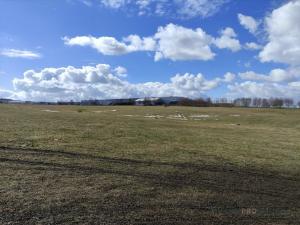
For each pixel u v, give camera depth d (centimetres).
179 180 1029
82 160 1194
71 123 2516
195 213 782
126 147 1527
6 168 1032
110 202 808
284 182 1102
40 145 1436
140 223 707
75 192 856
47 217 703
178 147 1630
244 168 1255
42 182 919
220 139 2127
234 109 8150
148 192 898
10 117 2894
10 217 691
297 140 2434
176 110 7488
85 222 691
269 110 7888
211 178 1080
